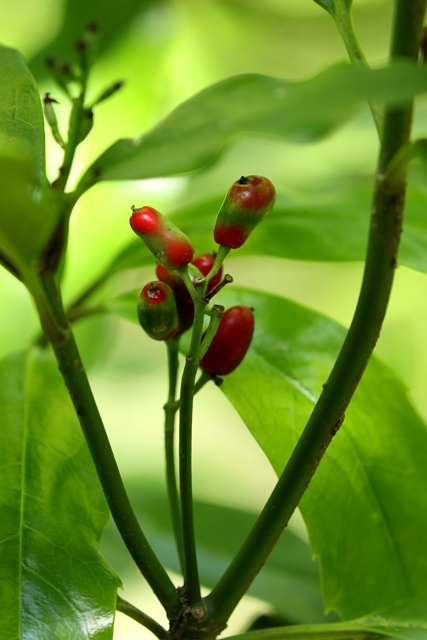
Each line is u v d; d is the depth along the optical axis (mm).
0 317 609
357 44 387
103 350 610
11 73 394
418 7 374
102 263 625
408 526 438
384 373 450
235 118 345
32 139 386
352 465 442
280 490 390
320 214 492
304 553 534
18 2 830
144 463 783
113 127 685
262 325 457
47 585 388
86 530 403
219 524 544
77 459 420
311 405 439
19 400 435
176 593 394
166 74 730
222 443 951
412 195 496
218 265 383
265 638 403
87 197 637
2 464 414
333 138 779
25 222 361
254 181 381
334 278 985
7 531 397
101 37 715
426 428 445
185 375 383
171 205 668
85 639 379
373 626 410
